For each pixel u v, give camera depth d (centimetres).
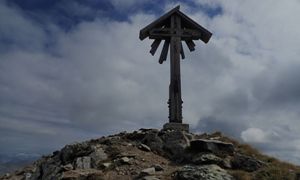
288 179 1625
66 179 1650
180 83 2267
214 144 1856
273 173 1666
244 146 2025
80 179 1641
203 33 2358
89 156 1895
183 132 2009
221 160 1747
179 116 2217
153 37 2348
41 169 2122
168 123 2172
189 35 2344
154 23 2323
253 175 1653
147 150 1969
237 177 1588
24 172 2452
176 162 1845
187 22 2377
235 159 1773
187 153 1867
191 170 1588
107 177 1639
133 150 1955
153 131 2128
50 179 1833
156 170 1717
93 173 1659
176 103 2234
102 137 2253
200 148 1858
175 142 1948
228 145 1867
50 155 2402
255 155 1939
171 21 2345
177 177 1579
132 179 1617
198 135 2205
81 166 1814
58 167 1920
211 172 1556
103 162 1838
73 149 2014
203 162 1734
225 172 1606
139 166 1752
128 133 2225
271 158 1909
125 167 1739
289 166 1869
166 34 2325
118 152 1920
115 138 2147
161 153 1939
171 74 2277
